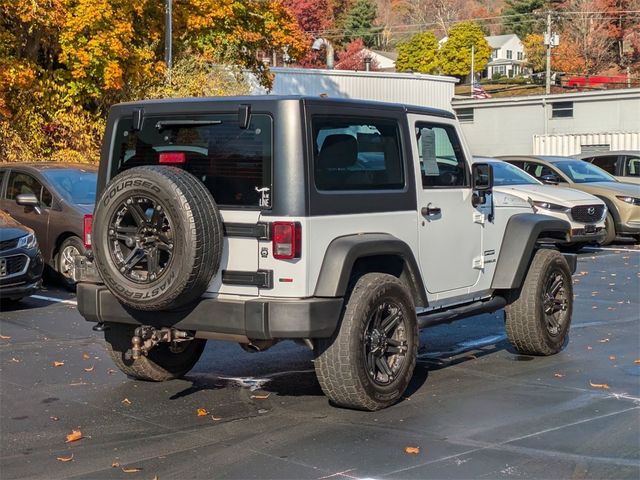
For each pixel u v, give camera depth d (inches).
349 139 268.4
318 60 3336.6
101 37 871.1
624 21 3112.7
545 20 3713.1
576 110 1536.7
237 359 347.6
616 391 294.8
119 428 257.6
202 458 229.6
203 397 291.7
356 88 1460.4
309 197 252.2
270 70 1263.5
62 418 268.2
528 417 263.7
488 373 322.3
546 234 359.3
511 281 331.3
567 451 231.8
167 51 1001.5
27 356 352.8
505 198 347.6
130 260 252.5
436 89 1620.3
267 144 254.4
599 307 462.3
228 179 258.2
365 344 262.8
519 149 1603.1
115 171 283.1
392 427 254.7
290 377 318.7
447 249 307.4
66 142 898.1
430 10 4606.3
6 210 545.0
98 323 285.6
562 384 304.5
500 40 4217.5
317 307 249.4
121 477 216.2
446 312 309.0
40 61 925.2
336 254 255.1
